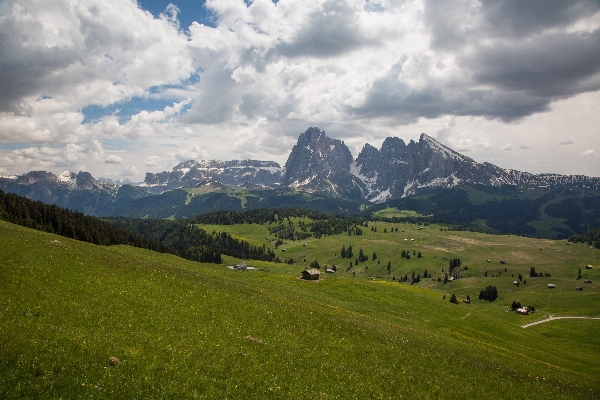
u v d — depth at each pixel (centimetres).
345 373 2908
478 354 4947
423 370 3450
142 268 4762
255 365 2612
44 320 2478
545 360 6569
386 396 2691
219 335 3039
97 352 2198
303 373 2705
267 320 3816
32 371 1878
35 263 3666
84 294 3206
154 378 2092
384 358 3516
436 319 7769
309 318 4262
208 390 2119
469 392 3158
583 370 6444
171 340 2686
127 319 2886
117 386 1938
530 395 3450
